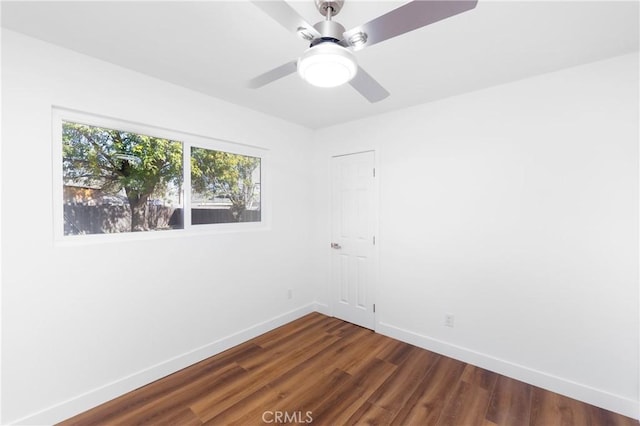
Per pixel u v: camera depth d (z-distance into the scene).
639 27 1.49
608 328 1.82
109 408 1.81
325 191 3.39
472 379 2.12
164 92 2.16
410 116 2.67
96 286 1.85
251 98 2.50
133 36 1.60
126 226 2.05
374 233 2.95
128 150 2.05
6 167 1.54
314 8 1.34
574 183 1.92
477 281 2.32
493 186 2.23
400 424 1.69
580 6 1.34
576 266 1.92
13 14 1.41
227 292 2.59
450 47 1.68
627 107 1.76
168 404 1.85
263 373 2.20
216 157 2.59
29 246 1.61
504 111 2.18
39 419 1.62
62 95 1.71
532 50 1.71
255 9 1.38
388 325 2.85
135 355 2.01
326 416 1.76
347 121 3.13
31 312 1.61
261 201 2.98
